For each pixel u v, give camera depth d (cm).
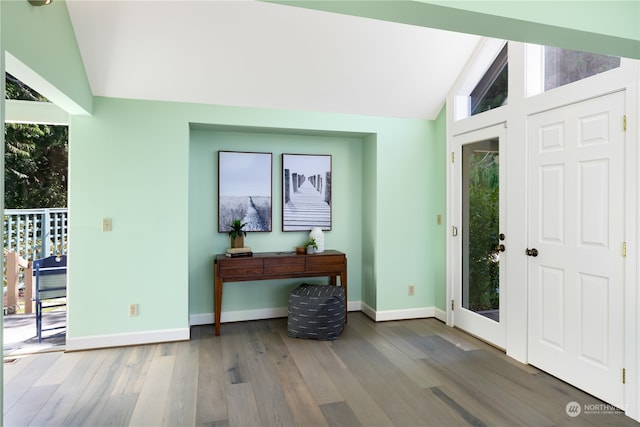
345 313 354
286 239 397
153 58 281
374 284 386
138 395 229
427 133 394
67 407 215
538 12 155
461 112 361
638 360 202
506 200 296
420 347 310
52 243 481
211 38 273
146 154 313
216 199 374
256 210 384
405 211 389
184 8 252
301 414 209
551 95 254
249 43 281
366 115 374
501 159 301
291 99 339
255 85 319
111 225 306
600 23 165
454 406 217
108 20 252
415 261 393
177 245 321
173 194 319
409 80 340
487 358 287
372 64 315
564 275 247
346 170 415
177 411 211
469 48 318
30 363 276
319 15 268
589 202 230
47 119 302
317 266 362
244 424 199
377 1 135
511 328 289
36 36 194
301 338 330
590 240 229
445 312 377
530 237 273
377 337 334
